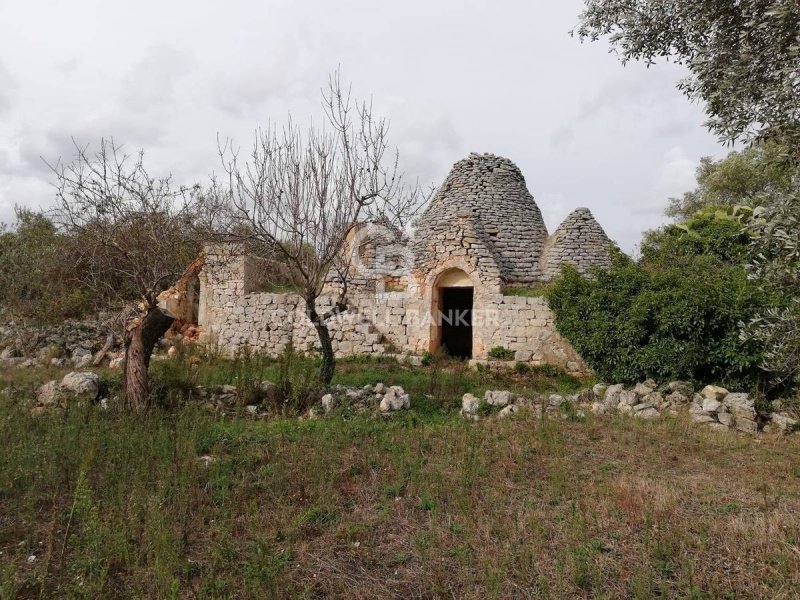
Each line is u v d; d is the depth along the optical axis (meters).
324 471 5.91
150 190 9.30
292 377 9.94
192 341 15.77
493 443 7.07
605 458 6.78
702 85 5.25
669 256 14.23
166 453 6.09
